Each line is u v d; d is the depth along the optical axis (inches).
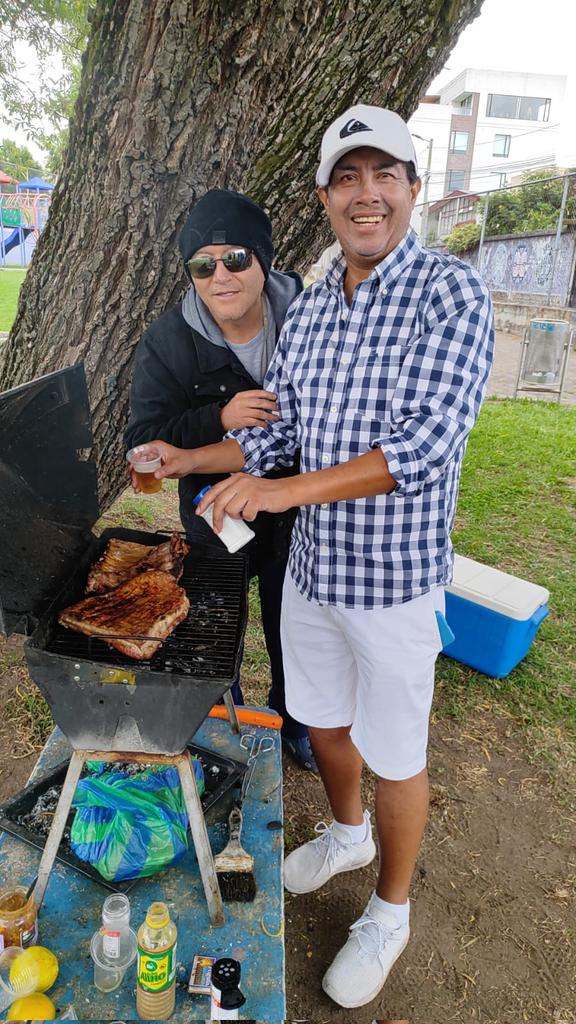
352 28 83.6
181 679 57.4
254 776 90.6
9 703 122.4
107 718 61.2
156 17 81.5
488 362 61.8
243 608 72.9
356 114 59.1
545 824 105.2
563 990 81.9
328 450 67.8
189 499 90.9
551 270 628.1
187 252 75.6
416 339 62.1
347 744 84.4
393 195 60.8
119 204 92.5
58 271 101.1
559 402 363.9
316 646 78.4
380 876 79.9
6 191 1358.3
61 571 71.1
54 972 64.7
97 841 75.1
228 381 84.7
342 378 66.3
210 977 64.4
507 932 88.5
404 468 57.1
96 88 87.7
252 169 93.7
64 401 71.2
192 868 77.3
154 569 74.8
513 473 249.6
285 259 103.7
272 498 58.3
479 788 111.5
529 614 129.6
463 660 139.7
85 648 63.9
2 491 58.3
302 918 89.0
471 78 1584.6
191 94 86.0
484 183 1653.5
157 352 83.4
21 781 106.7
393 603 68.6
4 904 67.9
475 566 143.9
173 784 82.4
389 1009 79.2
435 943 86.7
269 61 85.9
